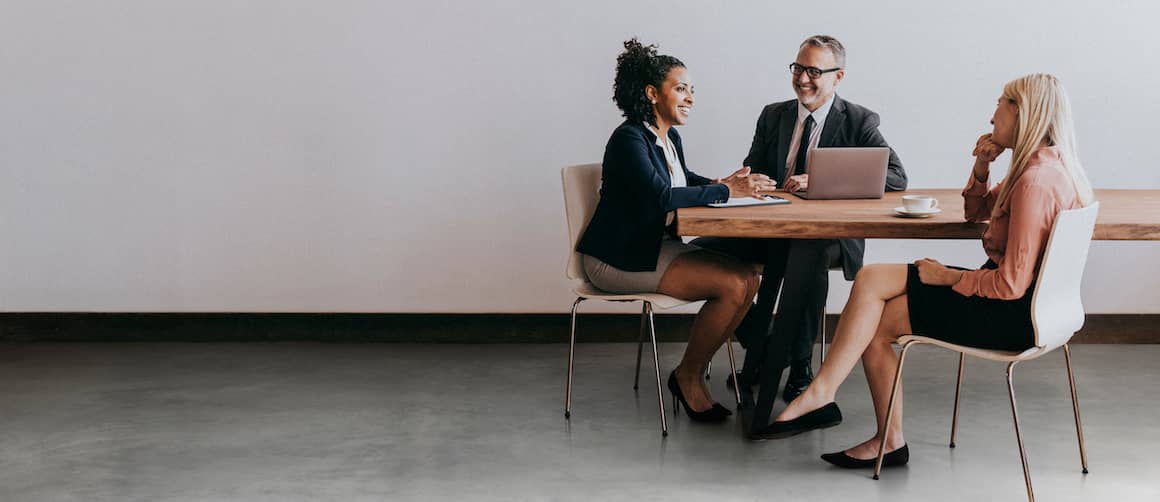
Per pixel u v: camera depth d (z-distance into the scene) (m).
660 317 4.98
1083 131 4.80
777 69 4.80
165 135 4.90
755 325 3.71
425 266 5.00
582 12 4.80
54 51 4.84
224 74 4.86
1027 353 2.91
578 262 3.82
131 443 3.55
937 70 4.78
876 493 3.08
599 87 4.85
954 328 3.03
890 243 4.95
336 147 4.91
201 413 3.89
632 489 3.12
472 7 4.80
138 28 4.82
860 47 4.79
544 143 4.90
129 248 4.98
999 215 2.96
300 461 3.38
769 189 3.71
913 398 4.03
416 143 4.91
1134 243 4.84
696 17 4.78
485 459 3.39
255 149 4.92
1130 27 4.71
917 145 4.85
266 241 4.99
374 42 4.84
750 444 3.52
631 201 3.64
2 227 4.96
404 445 3.53
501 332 5.02
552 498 3.06
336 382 4.31
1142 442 3.51
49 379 4.35
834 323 4.92
